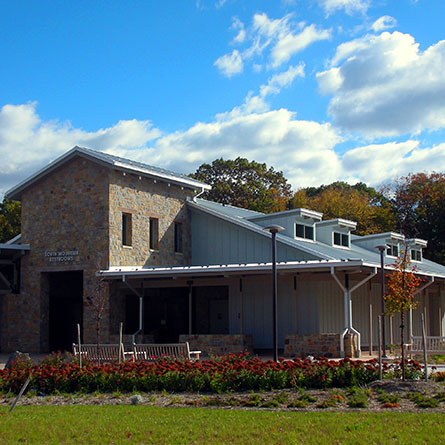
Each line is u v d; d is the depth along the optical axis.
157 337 28.22
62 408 12.15
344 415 10.46
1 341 28.45
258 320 26.12
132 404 12.51
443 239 53.34
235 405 11.98
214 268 23.34
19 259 28.72
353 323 26.73
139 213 28.05
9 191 28.81
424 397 11.91
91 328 26.41
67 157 27.34
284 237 27.36
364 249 34.53
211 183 60.72
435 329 34.09
